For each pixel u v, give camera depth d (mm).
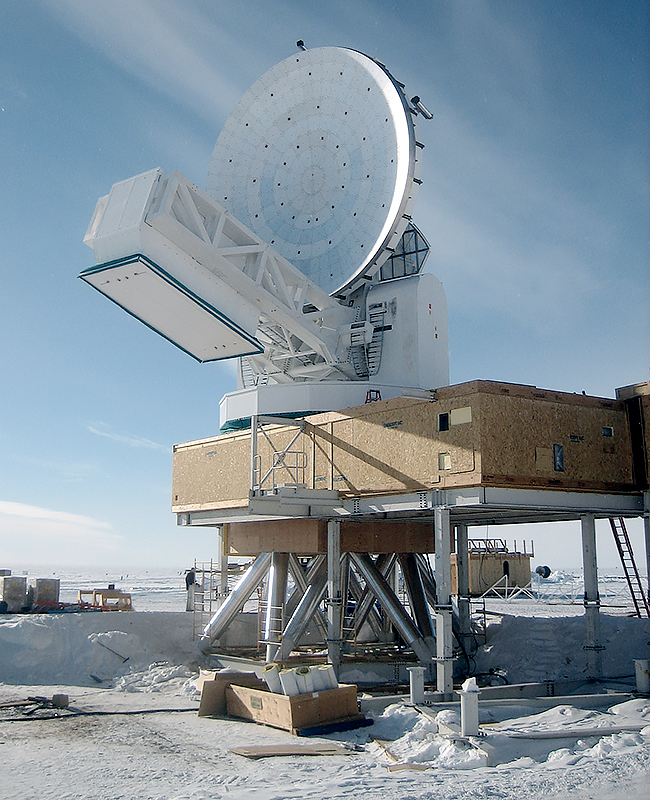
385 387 26547
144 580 171875
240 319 24734
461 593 27203
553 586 80562
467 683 14336
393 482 20516
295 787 11477
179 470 29234
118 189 22938
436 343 28141
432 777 12109
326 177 29750
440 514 19344
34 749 14594
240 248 24078
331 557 22828
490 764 12969
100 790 11695
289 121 31359
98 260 22859
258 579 26484
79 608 32750
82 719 17750
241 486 25844
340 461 22344
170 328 25172
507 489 18922
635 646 24297
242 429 28266
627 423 21469
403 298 27688
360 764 13328
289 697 16281
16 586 31250
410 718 16328
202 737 15727
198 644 26938
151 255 22188
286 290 25516
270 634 24797
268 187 31422
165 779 12352
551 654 24719
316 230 29578
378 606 30000
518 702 17531
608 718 16078
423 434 19938
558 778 11602
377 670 22969
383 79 28344
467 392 18906
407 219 27391
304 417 24188
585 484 20031
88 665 24469
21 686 22594
